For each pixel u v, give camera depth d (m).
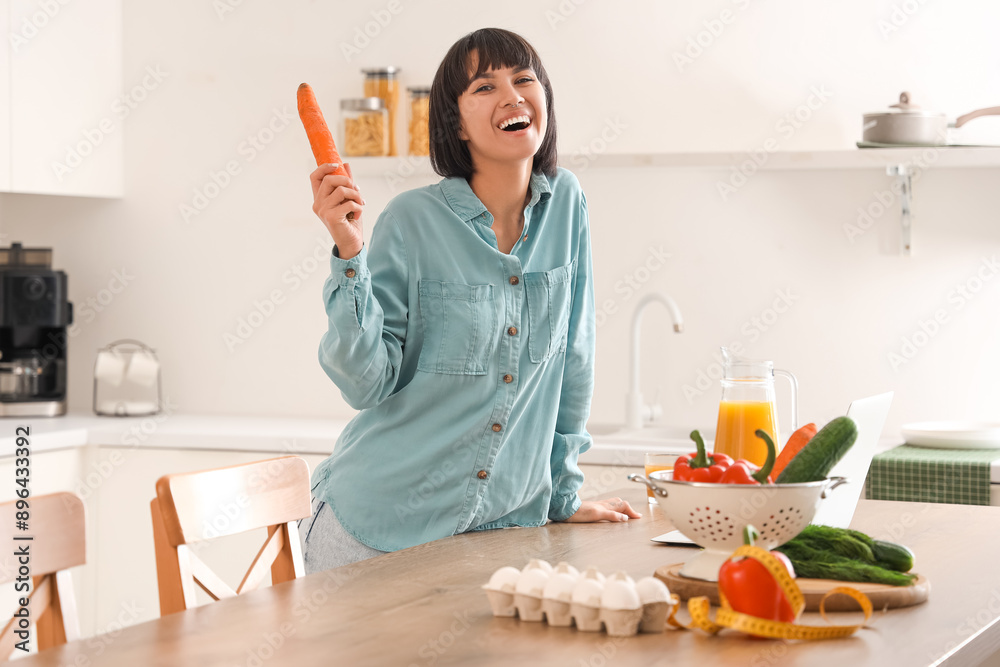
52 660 0.97
